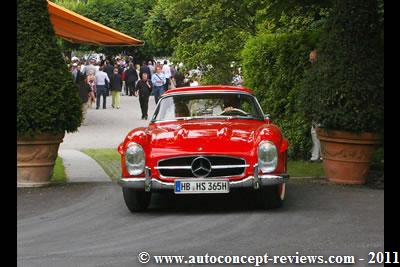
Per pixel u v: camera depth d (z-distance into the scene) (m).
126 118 31.44
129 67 48.50
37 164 12.47
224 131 10.23
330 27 12.33
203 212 10.18
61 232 9.06
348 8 12.12
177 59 29.02
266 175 9.69
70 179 13.80
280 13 15.34
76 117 12.63
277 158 9.77
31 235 8.91
